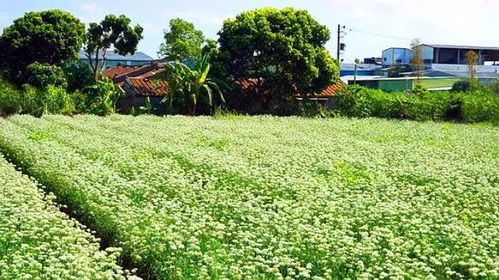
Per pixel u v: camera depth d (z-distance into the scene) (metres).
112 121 36.91
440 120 47.56
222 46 50.94
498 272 9.53
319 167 18.88
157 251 10.23
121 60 96.94
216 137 27.83
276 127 34.53
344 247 10.22
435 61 84.56
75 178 15.27
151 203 13.55
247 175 16.56
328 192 14.48
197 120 39.00
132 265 10.63
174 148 22.69
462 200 14.62
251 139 27.33
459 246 10.70
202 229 11.48
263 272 9.60
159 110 49.44
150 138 26.89
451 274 9.59
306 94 52.28
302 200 14.20
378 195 14.96
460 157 22.81
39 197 14.14
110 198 13.34
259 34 49.59
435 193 15.22
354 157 21.42
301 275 9.36
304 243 10.76
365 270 9.63
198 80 47.41
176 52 74.06
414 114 47.75
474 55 72.00
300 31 50.69
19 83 53.88
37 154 19.67
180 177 16.47
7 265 9.21
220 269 9.29
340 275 9.59
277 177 16.42
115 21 63.78
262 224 11.56
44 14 56.81
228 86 49.16
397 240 10.79
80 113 46.09
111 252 10.95
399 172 18.06
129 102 50.66
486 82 75.19
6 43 55.12
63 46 56.00
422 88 50.75
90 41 64.19
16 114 41.97
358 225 12.21
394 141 28.58
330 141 27.05
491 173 18.30
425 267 9.48
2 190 14.06
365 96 49.12
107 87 47.34
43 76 52.41
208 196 14.09
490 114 44.53
